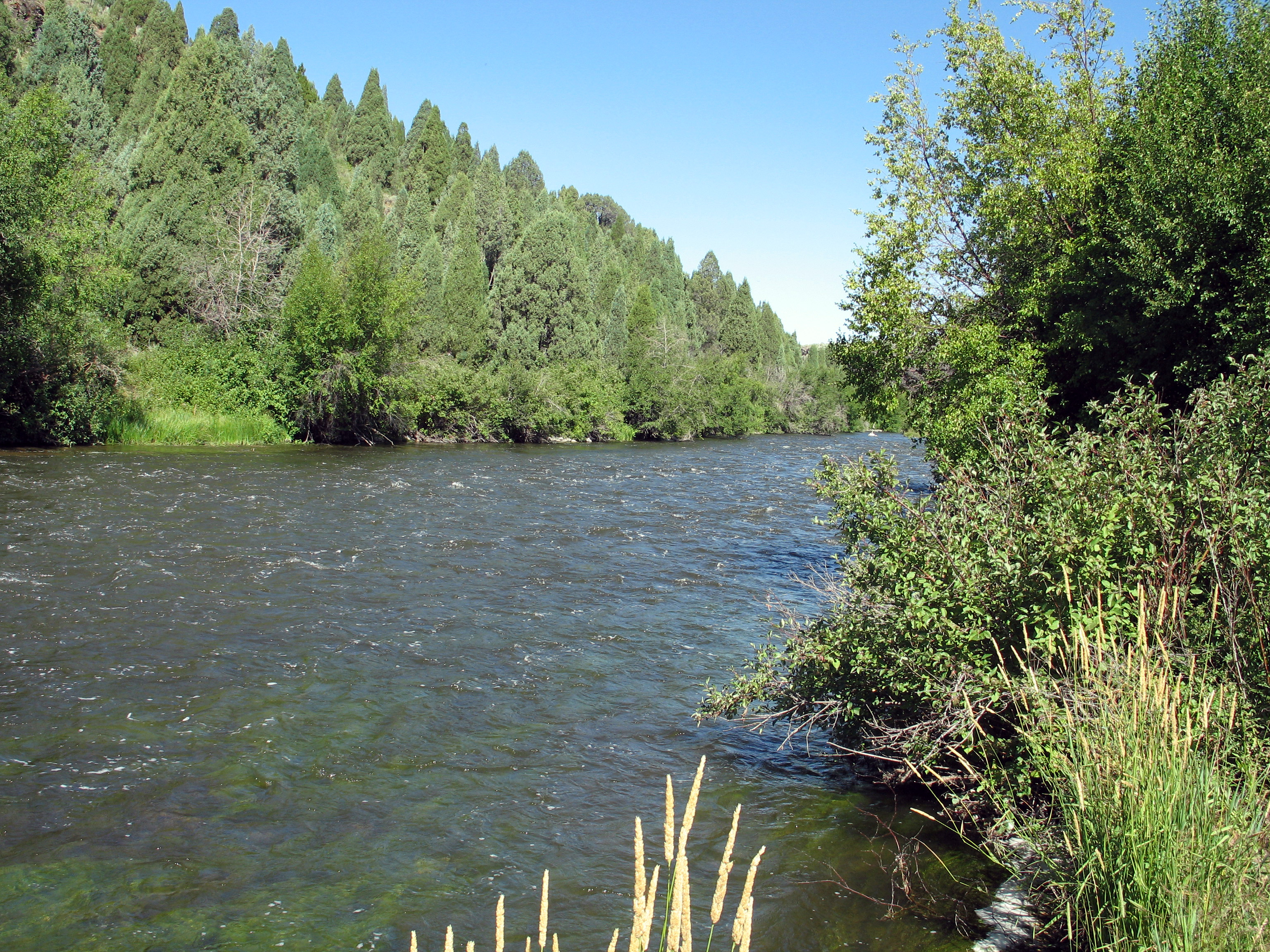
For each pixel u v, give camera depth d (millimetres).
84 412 30266
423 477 27156
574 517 20766
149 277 42906
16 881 5266
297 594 12328
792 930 4863
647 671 9789
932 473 8242
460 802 6500
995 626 6281
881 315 17078
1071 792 4789
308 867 5535
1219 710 4648
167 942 4711
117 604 11320
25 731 7426
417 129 108750
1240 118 12008
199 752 7176
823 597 10180
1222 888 3771
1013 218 15914
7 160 26438
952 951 4617
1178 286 11703
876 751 7008
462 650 10242
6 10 85188
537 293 59406
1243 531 5695
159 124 57188
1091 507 6055
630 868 5637
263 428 36750
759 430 73938
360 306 38375
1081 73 17125
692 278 101000
